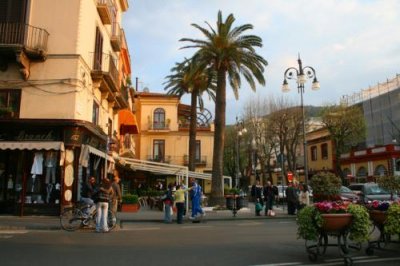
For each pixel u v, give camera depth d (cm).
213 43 2769
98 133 2158
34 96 1933
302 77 2692
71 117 1920
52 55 1955
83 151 1933
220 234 1341
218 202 2722
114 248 1000
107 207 1430
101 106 2477
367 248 927
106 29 2628
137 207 2608
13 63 1942
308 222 834
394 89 5253
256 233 1378
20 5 1959
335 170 5597
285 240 1172
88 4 2134
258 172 6153
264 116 5200
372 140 5584
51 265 779
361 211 834
